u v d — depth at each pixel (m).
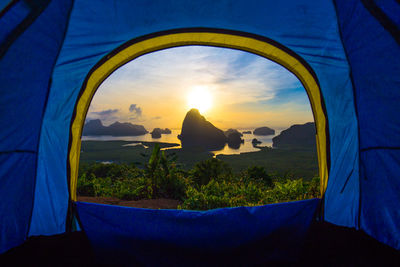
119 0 2.29
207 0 2.43
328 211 3.01
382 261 2.23
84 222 2.54
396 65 2.20
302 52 2.88
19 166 2.38
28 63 2.19
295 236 2.49
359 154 2.80
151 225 2.45
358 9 2.16
